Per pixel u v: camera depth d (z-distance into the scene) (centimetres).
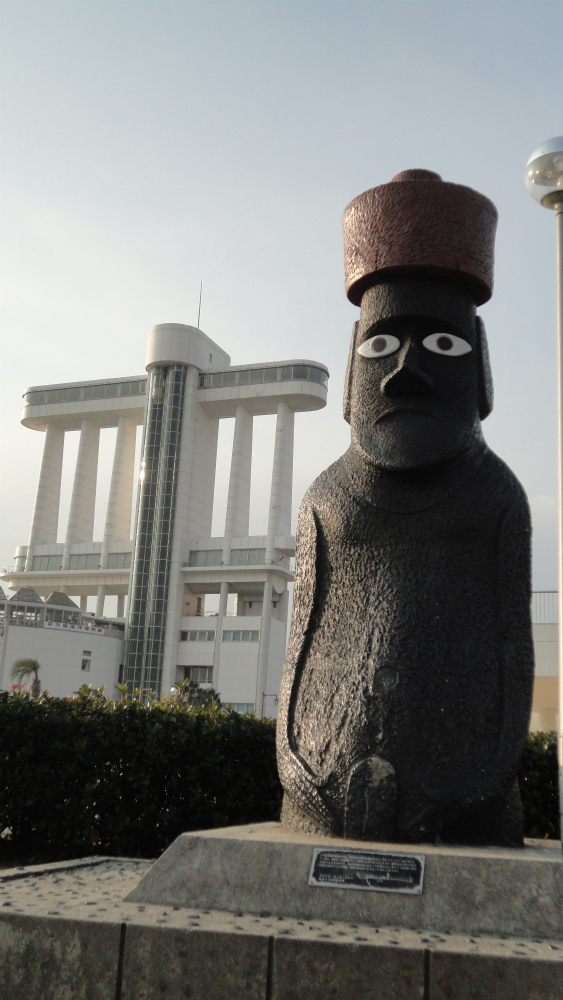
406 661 498
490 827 480
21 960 375
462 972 341
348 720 498
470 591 516
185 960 361
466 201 567
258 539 6944
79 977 368
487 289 581
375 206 575
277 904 399
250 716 881
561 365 648
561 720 571
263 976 353
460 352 562
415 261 557
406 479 541
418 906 387
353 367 598
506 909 381
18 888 462
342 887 397
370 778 473
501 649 509
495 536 528
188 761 821
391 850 407
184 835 432
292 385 7100
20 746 796
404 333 568
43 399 8194
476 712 491
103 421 8150
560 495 624
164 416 7350
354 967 347
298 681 540
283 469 7094
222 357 7906
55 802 798
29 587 7312
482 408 578
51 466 8275
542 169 670
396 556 529
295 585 577
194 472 7319
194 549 7131
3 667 6581
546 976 336
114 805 806
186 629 6925
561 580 604
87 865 561
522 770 800
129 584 7156
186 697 5031
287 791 513
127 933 368
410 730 483
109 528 7700
